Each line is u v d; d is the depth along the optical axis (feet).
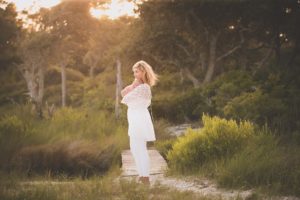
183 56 93.20
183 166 28.89
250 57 97.25
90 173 31.89
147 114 24.56
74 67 185.26
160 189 22.94
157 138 47.24
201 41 91.66
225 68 100.37
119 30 133.69
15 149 32.94
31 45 138.00
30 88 138.21
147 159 24.45
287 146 31.96
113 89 107.55
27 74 139.13
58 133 39.96
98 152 33.73
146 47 88.33
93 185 23.39
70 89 152.05
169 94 86.94
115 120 55.31
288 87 54.95
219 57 90.43
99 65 169.89
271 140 29.76
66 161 32.09
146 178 24.35
